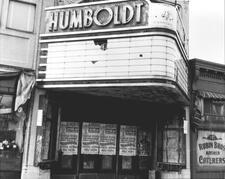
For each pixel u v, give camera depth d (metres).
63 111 13.80
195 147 15.93
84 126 14.29
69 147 13.89
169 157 15.56
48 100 12.85
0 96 12.07
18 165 12.11
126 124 15.24
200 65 16.45
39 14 13.08
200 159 16.06
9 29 12.46
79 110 14.11
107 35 11.85
